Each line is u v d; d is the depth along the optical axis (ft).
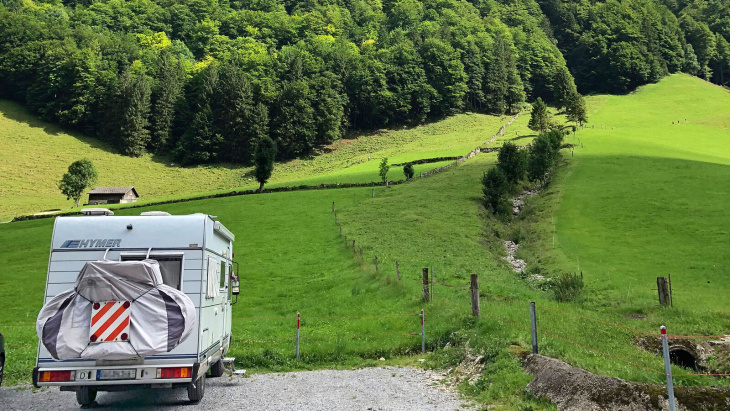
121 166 433.89
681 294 93.15
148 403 39.04
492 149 318.65
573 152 284.41
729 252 119.24
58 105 489.26
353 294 91.20
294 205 199.11
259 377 47.67
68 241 37.50
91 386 34.24
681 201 168.14
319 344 58.80
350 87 568.82
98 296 33.78
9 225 201.98
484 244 142.31
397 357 53.72
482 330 52.11
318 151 488.85
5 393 42.60
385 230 152.66
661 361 44.19
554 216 168.66
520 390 35.83
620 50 650.43
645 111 512.22
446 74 585.22
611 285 100.17
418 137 499.10
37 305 103.60
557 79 607.78
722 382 37.78
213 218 41.91
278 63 571.69
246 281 111.14
